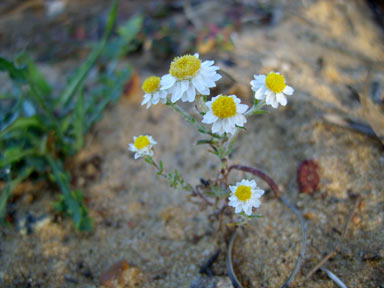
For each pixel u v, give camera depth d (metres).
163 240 0.13
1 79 0.20
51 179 0.15
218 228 0.12
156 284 0.11
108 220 0.14
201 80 0.09
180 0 0.23
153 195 0.14
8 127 0.13
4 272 0.12
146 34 0.20
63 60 0.21
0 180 0.15
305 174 0.13
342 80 0.16
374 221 0.12
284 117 0.15
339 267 0.11
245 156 0.15
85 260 0.12
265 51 0.18
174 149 0.16
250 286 0.11
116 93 0.16
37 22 0.25
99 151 0.16
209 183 0.11
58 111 0.17
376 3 0.21
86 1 0.26
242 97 0.16
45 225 0.13
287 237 0.12
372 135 0.14
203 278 0.11
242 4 0.22
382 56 0.17
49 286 0.12
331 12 0.20
